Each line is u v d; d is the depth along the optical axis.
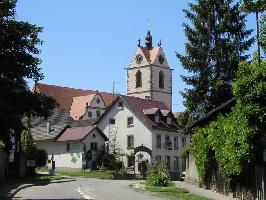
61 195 25.80
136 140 68.31
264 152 19.09
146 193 28.08
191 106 42.94
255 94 19.16
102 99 92.31
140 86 97.81
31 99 21.12
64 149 68.62
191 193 27.05
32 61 20.72
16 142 40.84
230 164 22.50
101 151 67.50
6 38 20.22
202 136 31.02
